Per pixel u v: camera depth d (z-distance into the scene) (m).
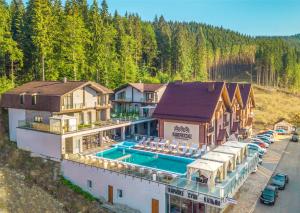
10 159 41.81
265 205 32.66
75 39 63.44
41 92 45.41
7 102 48.16
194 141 45.16
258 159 44.00
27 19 63.66
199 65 129.62
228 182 28.39
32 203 32.88
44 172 38.12
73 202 33.69
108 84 74.81
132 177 31.53
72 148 40.97
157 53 110.44
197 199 27.27
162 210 29.70
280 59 148.88
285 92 133.88
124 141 49.16
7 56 61.34
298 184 39.25
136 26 101.81
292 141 64.25
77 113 46.88
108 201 33.72
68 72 66.19
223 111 50.91
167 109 48.47
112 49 83.12
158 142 45.75
